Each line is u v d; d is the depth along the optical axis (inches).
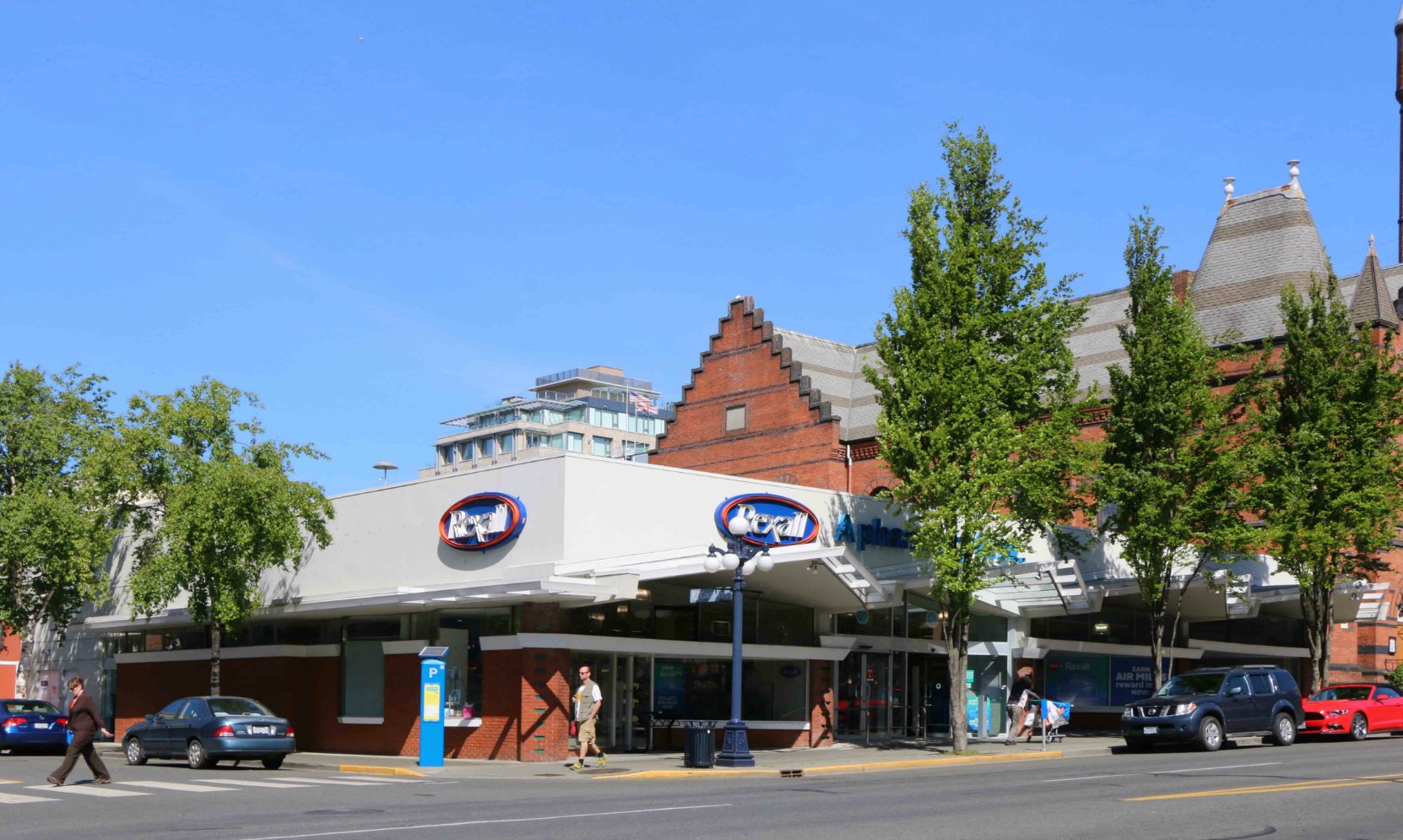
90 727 864.9
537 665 1120.2
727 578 1208.8
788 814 628.1
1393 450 1421.0
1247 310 1756.9
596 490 1167.0
